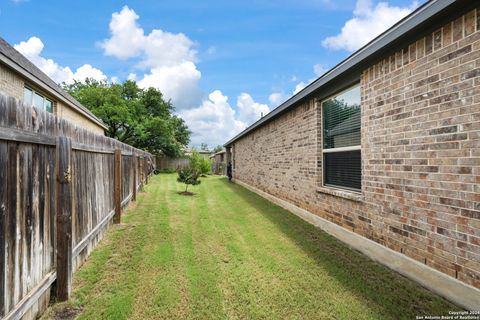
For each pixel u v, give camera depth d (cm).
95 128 1524
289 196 675
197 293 279
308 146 570
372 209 368
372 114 369
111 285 292
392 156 332
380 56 351
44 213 241
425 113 285
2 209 182
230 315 244
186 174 1076
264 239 452
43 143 236
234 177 1522
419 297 269
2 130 179
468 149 242
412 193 302
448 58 259
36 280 225
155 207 725
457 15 250
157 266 342
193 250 400
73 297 266
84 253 353
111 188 526
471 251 239
